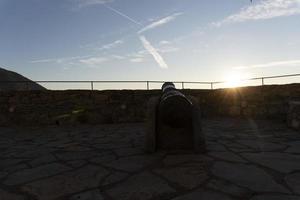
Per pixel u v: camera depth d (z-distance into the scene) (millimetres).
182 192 2762
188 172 3379
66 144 5531
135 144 5277
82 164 3914
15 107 9117
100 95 9477
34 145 5523
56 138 6379
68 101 9312
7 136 6883
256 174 3254
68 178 3309
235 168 3498
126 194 2760
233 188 2828
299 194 2654
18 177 3408
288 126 7188
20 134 7195
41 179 3305
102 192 2836
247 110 9594
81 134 6910
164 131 4531
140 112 9703
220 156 4109
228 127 7316
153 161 3924
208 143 5105
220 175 3236
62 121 9203
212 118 9688
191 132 4504
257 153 4285
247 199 2555
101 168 3680
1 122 9039
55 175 3441
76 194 2807
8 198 2762
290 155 4141
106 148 4977
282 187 2838
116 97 9562
